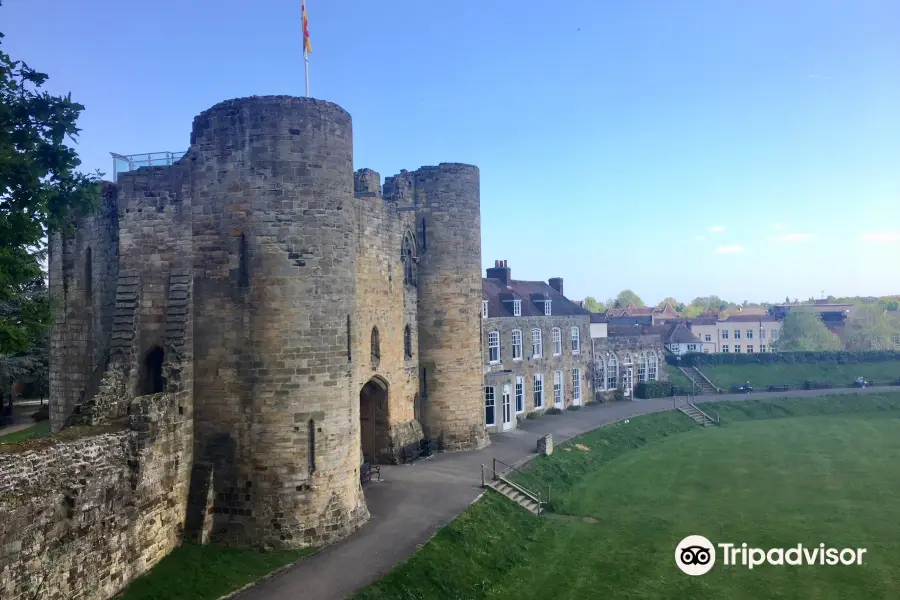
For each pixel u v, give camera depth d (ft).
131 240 70.95
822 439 143.02
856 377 233.14
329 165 68.80
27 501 46.16
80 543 50.96
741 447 134.00
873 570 67.67
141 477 58.18
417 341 110.63
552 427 140.46
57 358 85.71
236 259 66.08
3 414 138.72
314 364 66.44
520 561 69.67
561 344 172.55
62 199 59.31
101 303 79.61
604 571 67.46
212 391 66.23
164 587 55.31
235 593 54.65
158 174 70.38
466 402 111.75
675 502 92.43
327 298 67.82
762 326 398.01
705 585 64.18
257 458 64.75
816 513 87.10
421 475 92.89
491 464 100.07
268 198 65.92
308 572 58.59
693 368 232.53
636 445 135.64
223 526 64.75
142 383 69.36
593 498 94.27
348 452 69.10
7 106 54.34
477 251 114.73
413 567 60.39
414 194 111.45
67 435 54.54
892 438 143.84
